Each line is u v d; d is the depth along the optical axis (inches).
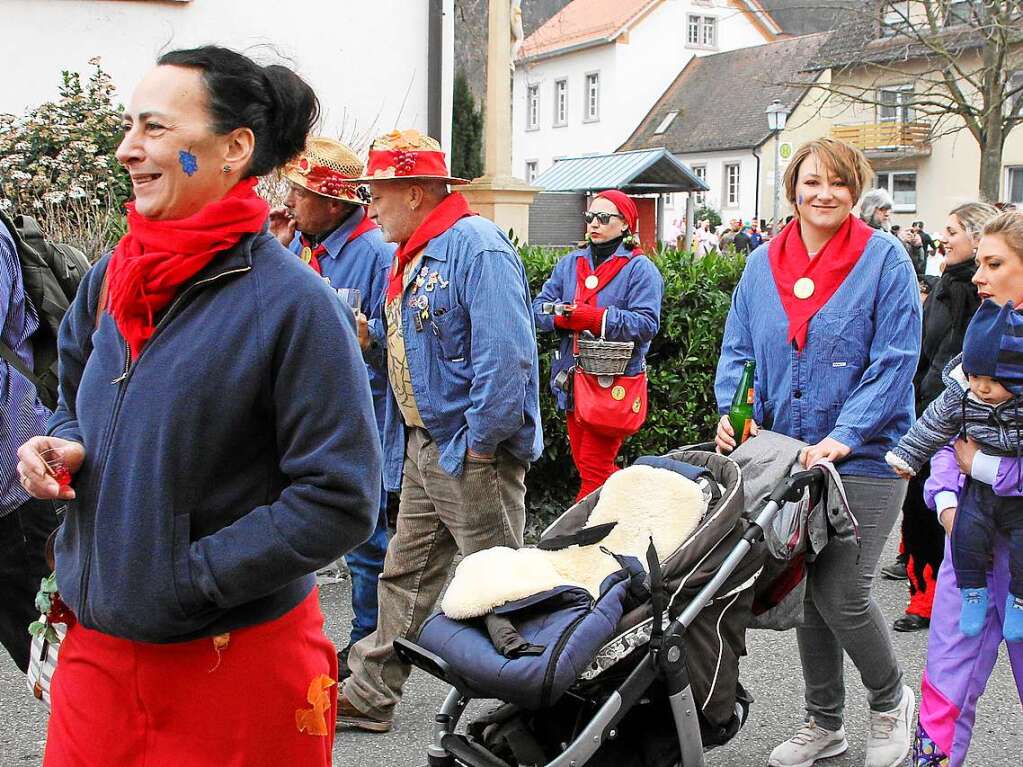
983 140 757.9
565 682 105.9
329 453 83.7
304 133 89.7
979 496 132.4
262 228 86.0
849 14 947.3
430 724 168.4
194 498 82.4
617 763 118.0
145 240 83.3
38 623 96.9
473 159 868.0
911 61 1240.2
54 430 92.7
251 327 82.6
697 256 299.9
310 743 91.0
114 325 86.5
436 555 164.2
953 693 135.0
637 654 115.1
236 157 84.4
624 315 234.8
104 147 315.3
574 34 2103.8
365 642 166.9
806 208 144.9
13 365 138.5
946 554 138.5
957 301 218.8
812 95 1622.8
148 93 82.7
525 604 111.7
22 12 345.7
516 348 150.3
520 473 160.7
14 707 172.7
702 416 282.4
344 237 182.5
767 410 151.3
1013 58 764.0
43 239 146.8
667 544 121.0
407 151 153.9
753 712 175.5
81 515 84.7
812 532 134.1
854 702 178.5
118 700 86.0
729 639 122.0
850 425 140.0
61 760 88.3
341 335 85.0
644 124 2037.4
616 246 246.4
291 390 83.5
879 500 145.0
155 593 81.1
